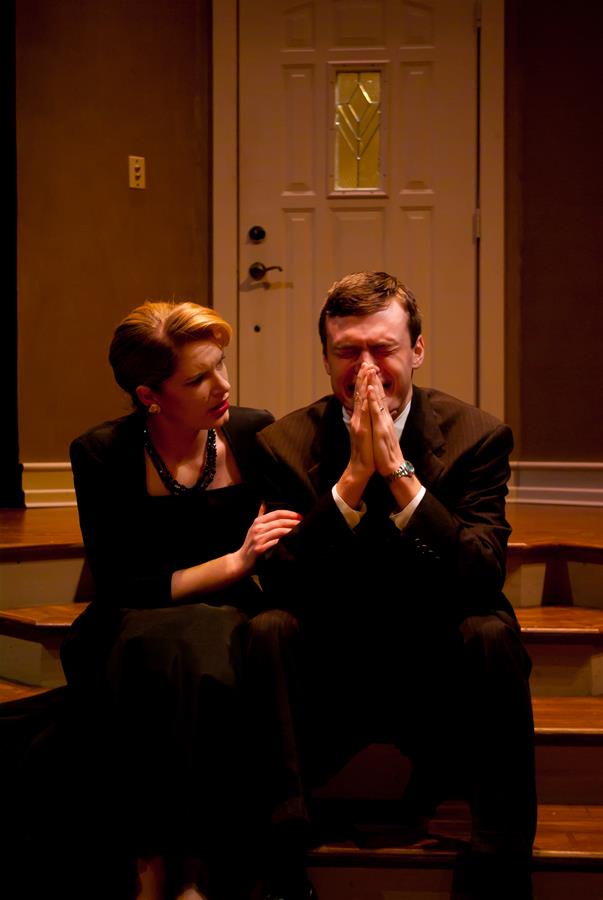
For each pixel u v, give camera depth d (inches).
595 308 168.1
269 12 172.9
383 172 173.5
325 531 71.5
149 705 71.2
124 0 166.4
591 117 166.9
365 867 74.7
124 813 73.5
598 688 95.8
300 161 174.6
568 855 74.0
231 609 75.4
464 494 75.2
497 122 169.9
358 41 172.6
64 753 77.7
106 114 166.1
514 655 70.0
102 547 79.9
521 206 170.2
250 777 73.8
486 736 69.5
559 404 170.1
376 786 84.5
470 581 70.7
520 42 168.7
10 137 160.6
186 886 69.2
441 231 172.9
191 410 76.2
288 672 70.8
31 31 160.7
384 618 75.9
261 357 176.6
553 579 110.5
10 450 163.0
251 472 82.4
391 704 77.3
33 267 161.9
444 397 79.9
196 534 80.8
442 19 170.9
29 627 99.0
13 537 116.3
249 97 173.8
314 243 175.0
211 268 176.2
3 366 162.6
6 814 78.5
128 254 168.9
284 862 69.2
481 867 70.8
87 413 167.0
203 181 174.9
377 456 71.0
